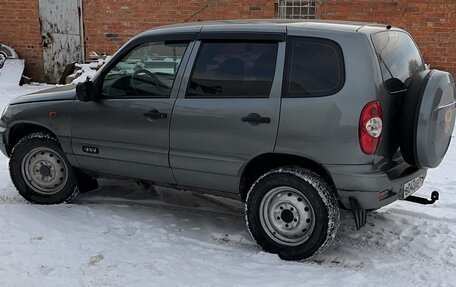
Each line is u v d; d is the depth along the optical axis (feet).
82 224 16.76
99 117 16.81
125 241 15.64
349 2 37.47
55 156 18.19
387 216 17.61
